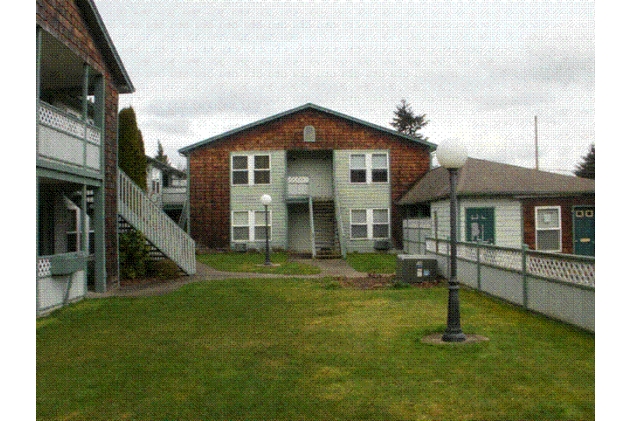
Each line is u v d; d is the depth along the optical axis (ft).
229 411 15.75
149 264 50.93
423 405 15.76
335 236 80.23
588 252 56.90
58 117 33.14
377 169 85.10
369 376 18.65
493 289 35.55
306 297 37.09
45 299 31.37
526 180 59.16
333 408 15.75
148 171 103.09
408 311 30.66
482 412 15.11
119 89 45.78
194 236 83.87
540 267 28.78
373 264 63.52
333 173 84.74
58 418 15.49
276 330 26.71
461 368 19.20
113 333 26.43
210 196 84.17
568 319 25.84
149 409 16.06
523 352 21.08
